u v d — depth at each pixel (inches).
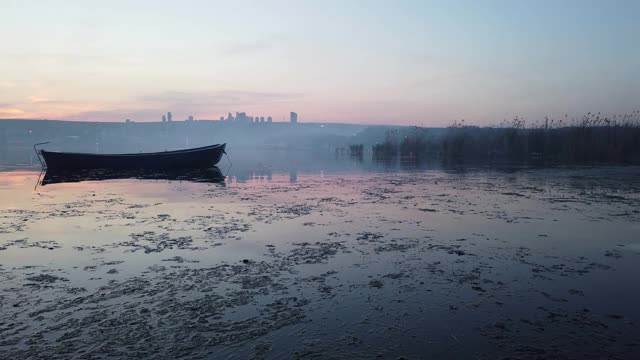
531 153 2250.2
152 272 351.6
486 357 212.4
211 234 497.0
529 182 1080.8
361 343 227.6
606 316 261.0
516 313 266.4
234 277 339.3
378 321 255.3
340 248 431.8
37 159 2591.0
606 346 222.7
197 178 1294.3
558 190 917.8
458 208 688.4
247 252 416.5
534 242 456.4
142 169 1599.4
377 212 652.7
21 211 665.0
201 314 265.6
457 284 321.7
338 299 291.6
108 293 302.5
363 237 481.1
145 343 227.0
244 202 766.5
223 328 245.8
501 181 1117.1
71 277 338.0
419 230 519.5
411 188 980.6
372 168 1694.1
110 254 407.5
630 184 1015.0
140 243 452.1
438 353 216.8
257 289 311.4
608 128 2034.9
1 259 390.0
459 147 2502.5
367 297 295.1
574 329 243.0
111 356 213.0
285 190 958.4
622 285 318.0
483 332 239.8
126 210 675.4
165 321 255.1
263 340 231.0
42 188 1008.9
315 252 415.8
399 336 235.6
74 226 544.7
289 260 387.9
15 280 330.3
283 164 2052.2
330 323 252.7
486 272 351.9
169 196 855.1
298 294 301.3
